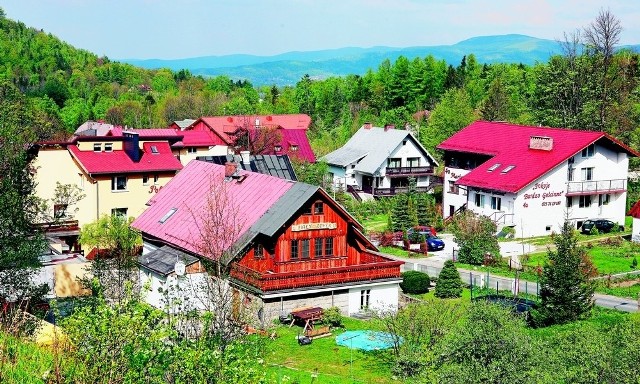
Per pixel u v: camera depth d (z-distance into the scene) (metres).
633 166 95.56
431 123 114.69
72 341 20.38
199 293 40.19
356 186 100.50
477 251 63.41
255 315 43.94
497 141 81.38
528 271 59.72
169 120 172.38
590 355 28.20
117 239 53.22
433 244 69.19
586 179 75.81
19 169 35.75
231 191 52.19
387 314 41.00
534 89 149.62
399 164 99.19
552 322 44.00
